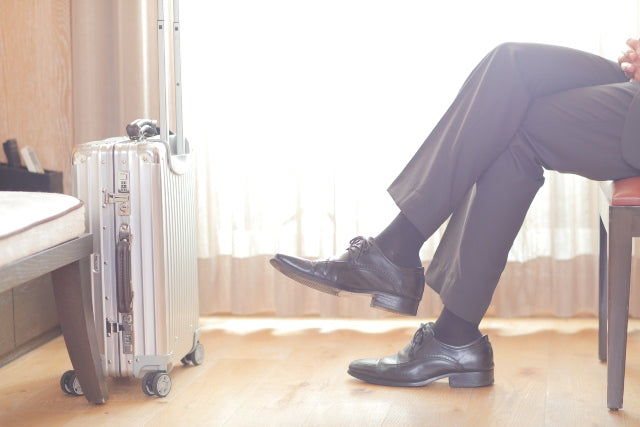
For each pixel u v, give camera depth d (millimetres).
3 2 2811
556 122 1847
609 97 1830
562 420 1757
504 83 1839
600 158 1832
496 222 1872
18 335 2279
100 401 1895
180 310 2033
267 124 2650
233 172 2670
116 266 1913
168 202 1937
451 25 2564
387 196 2629
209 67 2650
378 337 2479
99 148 1890
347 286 1921
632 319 2625
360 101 2609
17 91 2840
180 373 2135
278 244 2686
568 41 2541
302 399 1918
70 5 2783
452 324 1980
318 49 2613
